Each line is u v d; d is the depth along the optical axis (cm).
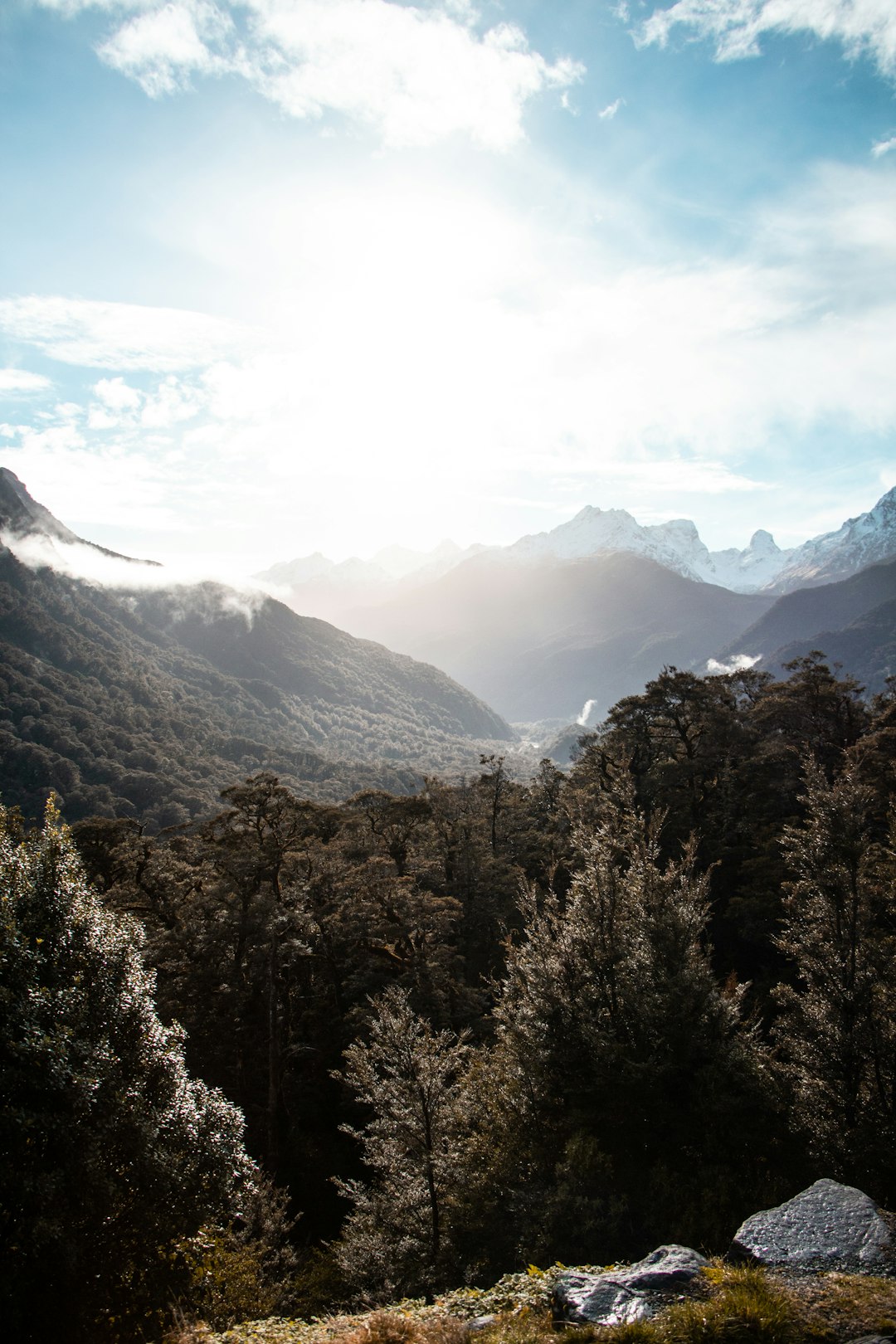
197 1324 1079
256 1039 3288
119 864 4128
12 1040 1013
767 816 4288
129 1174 1136
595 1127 1727
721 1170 1525
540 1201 1582
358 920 3603
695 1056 1753
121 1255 1116
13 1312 951
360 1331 863
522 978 2180
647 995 1816
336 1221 2670
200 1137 1300
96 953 1265
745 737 5091
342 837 4925
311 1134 3139
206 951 3175
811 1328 697
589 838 2344
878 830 3281
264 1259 1936
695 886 2081
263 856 3359
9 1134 983
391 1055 1950
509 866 4691
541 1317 839
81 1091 1038
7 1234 964
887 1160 1555
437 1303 1002
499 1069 1962
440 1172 1709
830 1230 879
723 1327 705
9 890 1200
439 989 3253
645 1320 745
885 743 4172
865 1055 1755
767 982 3048
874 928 2117
